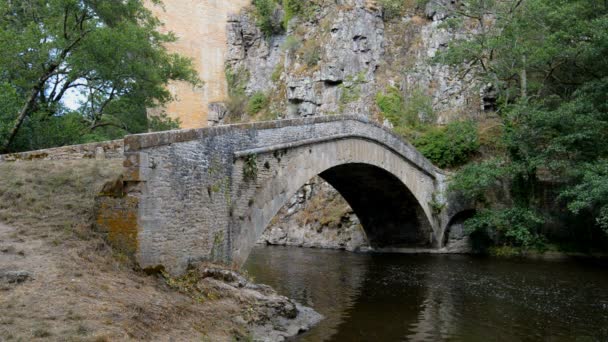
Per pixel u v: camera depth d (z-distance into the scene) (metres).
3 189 12.24
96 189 12.21
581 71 30.11
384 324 12.70
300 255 28.48
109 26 22.59
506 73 31.78
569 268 22.91
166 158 11.56
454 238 29.61
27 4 21.27
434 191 29.05
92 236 10.75
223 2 58.25
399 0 46.81
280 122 16.75
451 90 40.66
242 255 14.66
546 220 27.23
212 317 10.12
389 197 28.17
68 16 20.20
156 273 10.90
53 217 11.27
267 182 15.97
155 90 23.41
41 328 7.06
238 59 55.78
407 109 40.59
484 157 32.75
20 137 18.72
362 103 42.53
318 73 44.88
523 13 29.75
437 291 17.30
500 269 22.56
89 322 7.58
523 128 26.67
